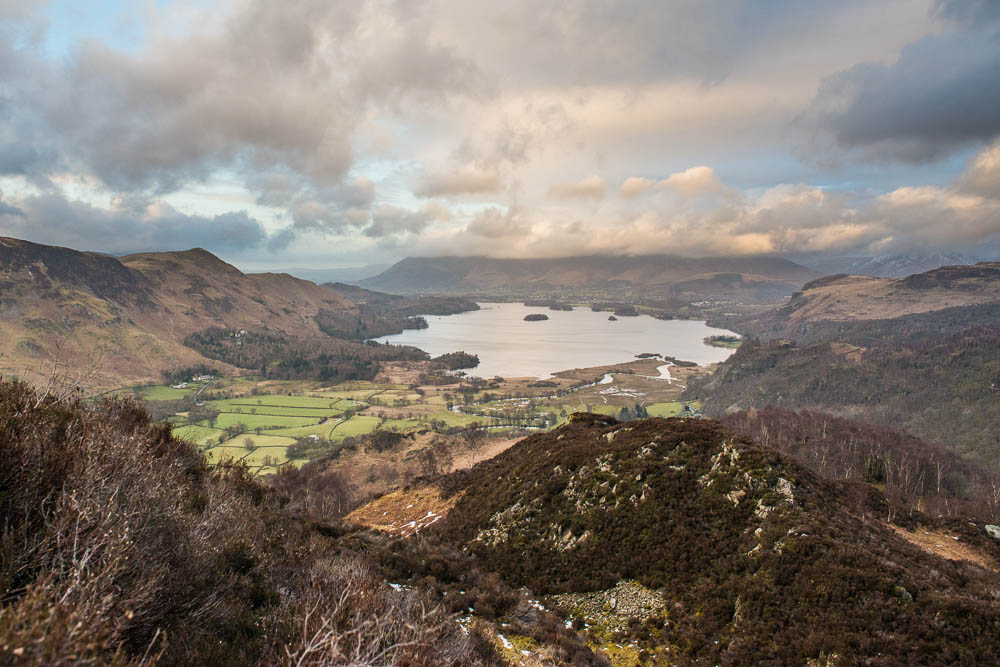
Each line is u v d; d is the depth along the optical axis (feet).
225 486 62.49
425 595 53.78
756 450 96.22
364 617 31.35
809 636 56.90
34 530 24.49
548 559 89.92
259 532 51.49
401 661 28.14
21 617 15.81
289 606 34.60
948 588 61.98
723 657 59.26
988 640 50.72
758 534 77.77
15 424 27.84
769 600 64.85
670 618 68.74
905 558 70.38
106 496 27.04
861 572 63.41
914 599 58.85
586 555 87.56
